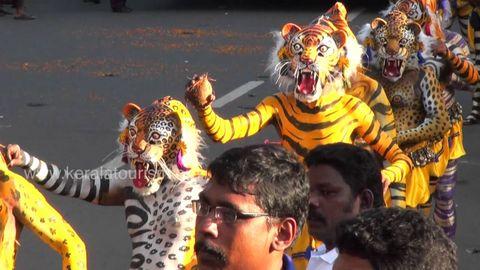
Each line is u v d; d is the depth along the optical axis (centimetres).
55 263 1372
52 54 2870
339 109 1055
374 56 1232
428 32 1322
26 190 869
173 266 919
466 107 2267
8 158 923
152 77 2572
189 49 2941
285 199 582
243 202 577
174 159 926
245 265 584
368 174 770
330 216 768
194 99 1003
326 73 1043
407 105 1230
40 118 2156
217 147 1897
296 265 981
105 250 1420
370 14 3544
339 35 1056
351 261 502
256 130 1064
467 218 1557
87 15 3553
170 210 921
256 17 3519
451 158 1328
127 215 937
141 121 925
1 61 2762
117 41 3069
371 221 506
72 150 1908
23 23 3372
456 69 1283
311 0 3809
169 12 3634
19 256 1390
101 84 2494
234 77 2572
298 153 1056
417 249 496
